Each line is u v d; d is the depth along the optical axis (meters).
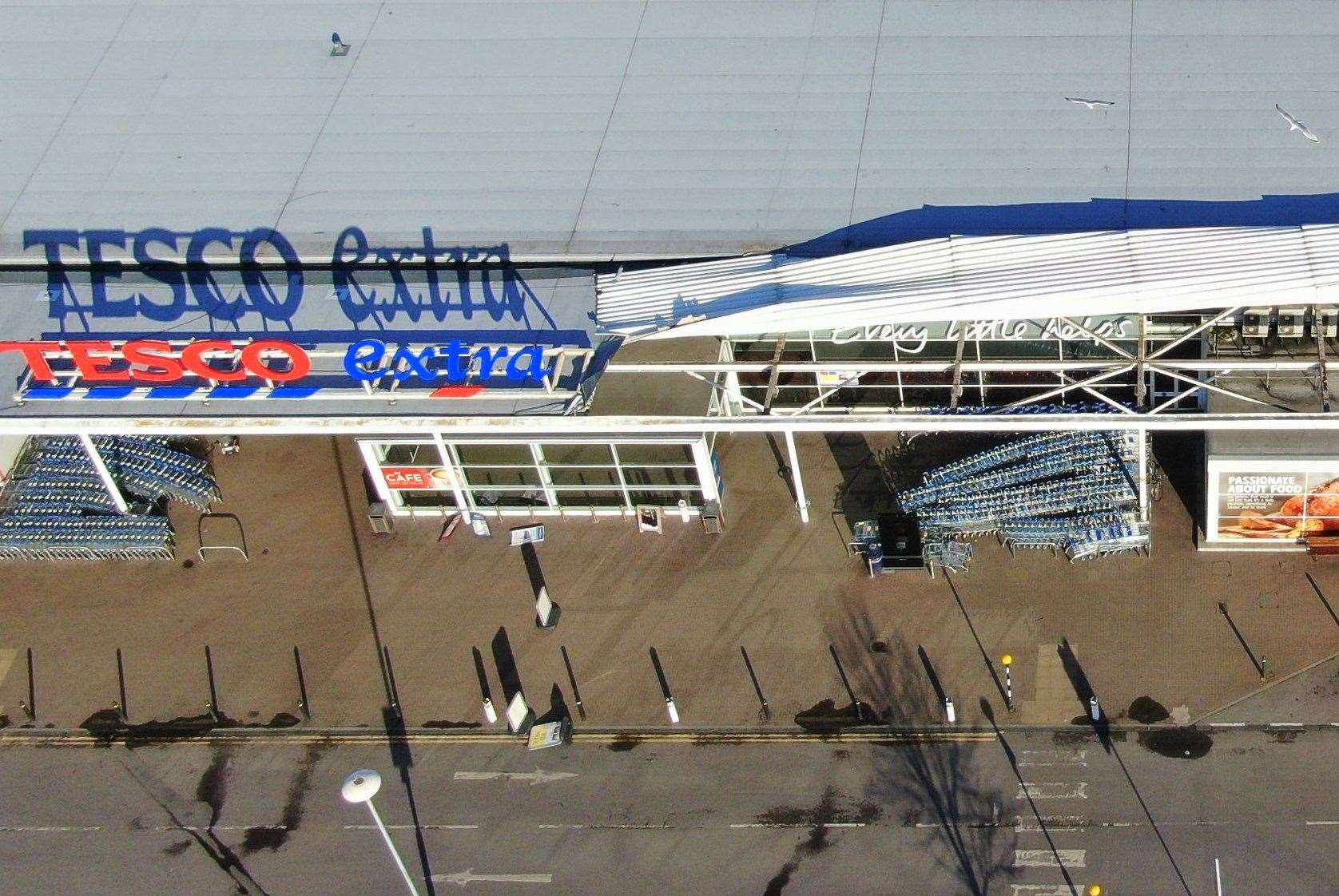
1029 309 41.81
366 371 44.47
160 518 55.34
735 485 55.12
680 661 49.31
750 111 51.69
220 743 48.75
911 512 52.31
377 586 53.12
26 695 50.78
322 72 56.31
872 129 50.16
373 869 44.59
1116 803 43.59
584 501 54.75
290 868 44.91
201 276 50.03
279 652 51.28
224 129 54.78
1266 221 44.56
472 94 54.31
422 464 53.75
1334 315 47.75
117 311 49.12
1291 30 50.59
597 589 52.06
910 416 44.53
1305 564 49.38
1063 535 50.34
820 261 44.75
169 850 45.81
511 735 47.91
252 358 44.34
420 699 49.28
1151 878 41.59
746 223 48.00
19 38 59.84
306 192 51.94
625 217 48.97
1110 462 51.25
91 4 61.00
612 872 43.69
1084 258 42.25
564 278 48.03
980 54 52.00
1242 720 45.19
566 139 52.03
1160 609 48.62
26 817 47.16
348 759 47.81
